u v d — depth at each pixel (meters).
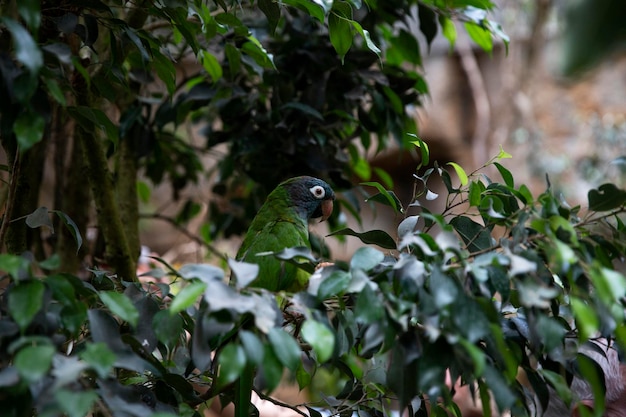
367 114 4.04
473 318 1.76
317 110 3.83
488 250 2.03
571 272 1.86
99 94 2.91
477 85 8.34
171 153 4.79
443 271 1.84
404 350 1.89
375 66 4.56
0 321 1.80
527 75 8.50
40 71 1.92
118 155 4.20
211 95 3.85
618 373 2.95
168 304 2.48
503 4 8.48
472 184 2.28
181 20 2.65
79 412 1.52
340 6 2.59
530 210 1.97
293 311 2.52
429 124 8.47
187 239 7.00
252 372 2.28
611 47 1.41
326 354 1.69
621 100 8.55
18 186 2.72
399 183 8.95
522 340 2.14
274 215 3.51
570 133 8.59
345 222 4.61
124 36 2.62
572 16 1.44
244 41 3.54
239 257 3.53
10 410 1.65
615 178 8.29
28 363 1.53
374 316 1.82
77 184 3.95
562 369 2.14
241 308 1.73
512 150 8.51
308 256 1.97
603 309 1.88
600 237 2.05
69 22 2.29
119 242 3.53
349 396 2.60
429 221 2.32
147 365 1.83
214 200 5.01
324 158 3.93
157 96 4.43
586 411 1.89
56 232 4.08
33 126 1.82
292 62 3.89
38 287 1.73
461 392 4.04
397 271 1.90
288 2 2.67
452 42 4.04
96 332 1.82
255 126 4.09
